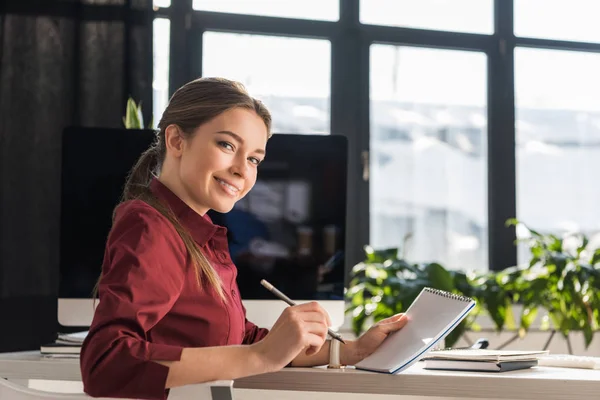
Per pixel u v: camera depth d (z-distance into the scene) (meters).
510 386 1.24
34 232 3.14
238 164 1.34
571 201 3.88
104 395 1.07
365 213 3.66
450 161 3.80
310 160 1.98
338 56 3.70
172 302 1.19
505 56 3.83
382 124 3.75
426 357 1.43
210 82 1.36
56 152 3.19
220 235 1.40
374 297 3.20
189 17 3.53
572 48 3.90
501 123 3.81
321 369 1.36
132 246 1.17
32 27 3.21
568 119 3.91
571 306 3.15
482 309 3.16
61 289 1.92
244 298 1.93
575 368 1.48
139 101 3.23
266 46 3.66
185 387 1.07
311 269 1.95
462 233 3.78
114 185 1.95
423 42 3.77
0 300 3.08
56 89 3.21
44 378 1.58
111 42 3.23
